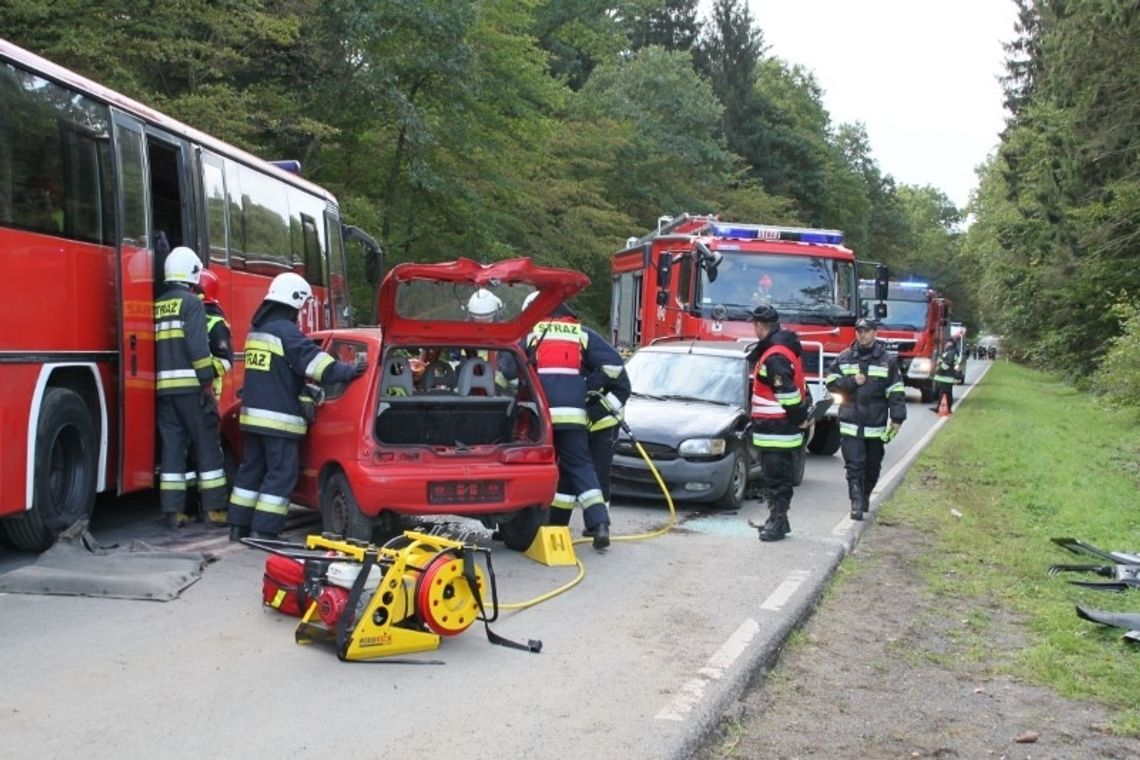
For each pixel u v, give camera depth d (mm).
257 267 12070
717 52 60812
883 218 88375
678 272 16844
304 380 8156
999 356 82812
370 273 16297
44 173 7527
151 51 16781
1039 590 8383
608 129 37969
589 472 8969
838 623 7336
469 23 22078
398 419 8055
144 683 5402
